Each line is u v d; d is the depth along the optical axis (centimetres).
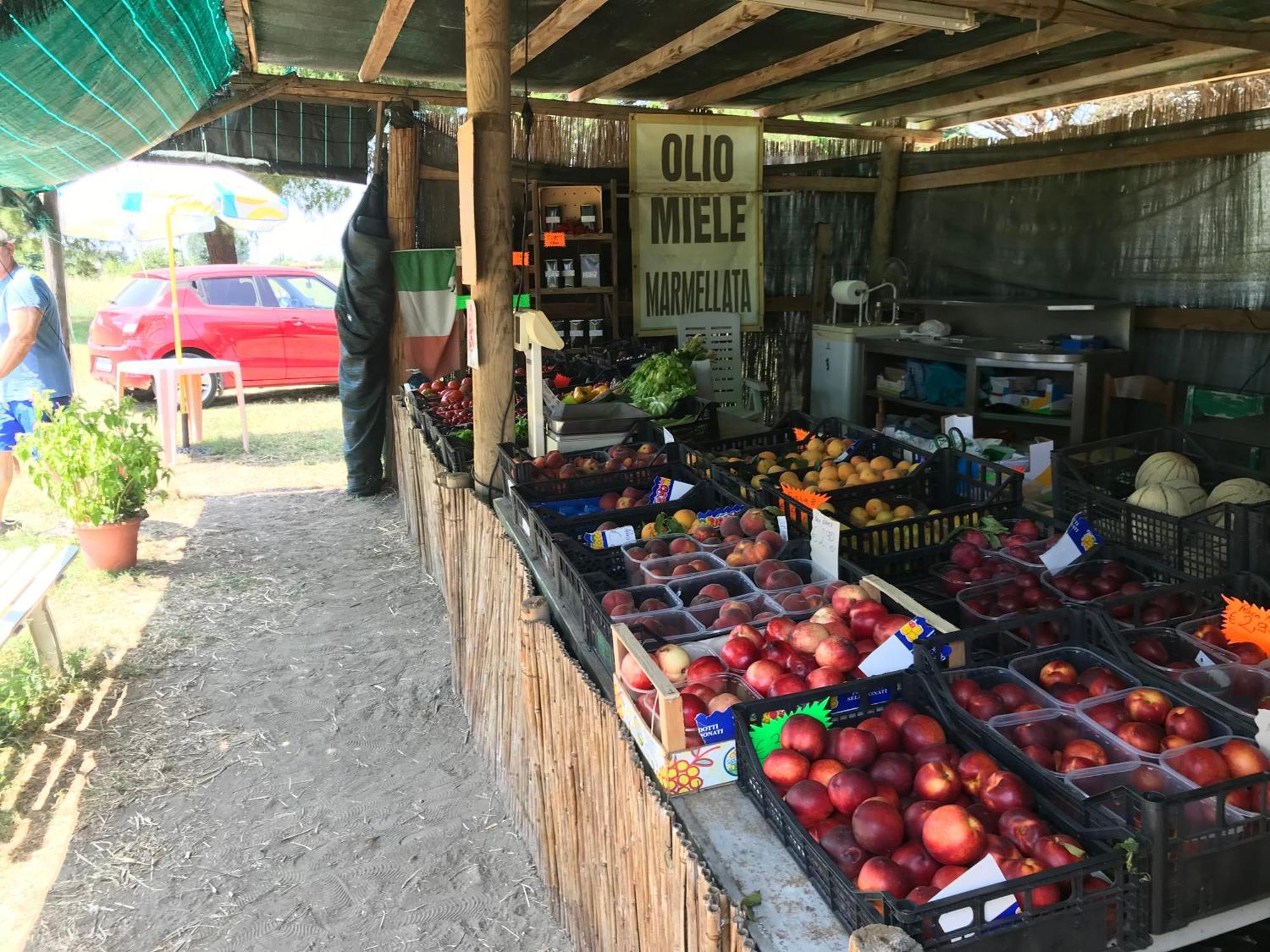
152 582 630
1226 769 173
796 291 908
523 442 538
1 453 706
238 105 685
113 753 419
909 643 222
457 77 729
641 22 536
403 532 734
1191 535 290
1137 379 618
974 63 595
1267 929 181
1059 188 734
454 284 798
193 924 313
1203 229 646
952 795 177
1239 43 462
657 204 799
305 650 527
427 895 326
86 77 379
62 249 838
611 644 264
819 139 899
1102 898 149
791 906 167
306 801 383
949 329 761
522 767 344
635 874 218
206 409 1284
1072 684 213
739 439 491
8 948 303
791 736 195
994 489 363
